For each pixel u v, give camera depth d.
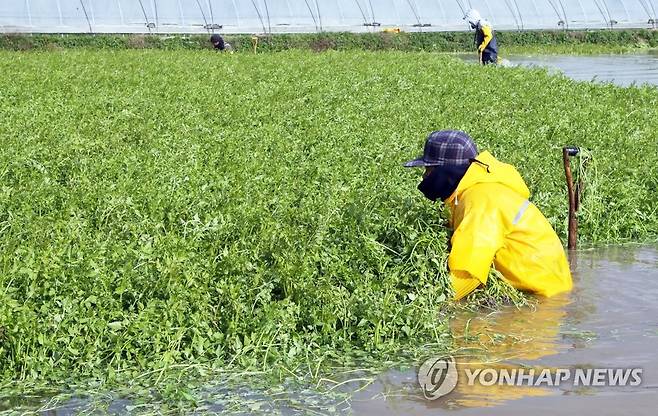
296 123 17.08
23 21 41.75
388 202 9.16
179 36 44.38
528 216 8.12
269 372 6.53
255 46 42.44
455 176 8.28
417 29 48.69
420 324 7.21
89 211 9.73
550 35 51.34
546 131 15.98
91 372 6.55
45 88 22.27
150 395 6.17
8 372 6.48
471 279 7.88
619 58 44.03
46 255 7.21
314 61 32.75
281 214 9.39
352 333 7.13
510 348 6.93
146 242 8.19
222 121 17.48
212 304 7.22
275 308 6.96
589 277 8.81
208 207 9.84
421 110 18.88
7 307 6.63
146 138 14.89
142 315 6.74
